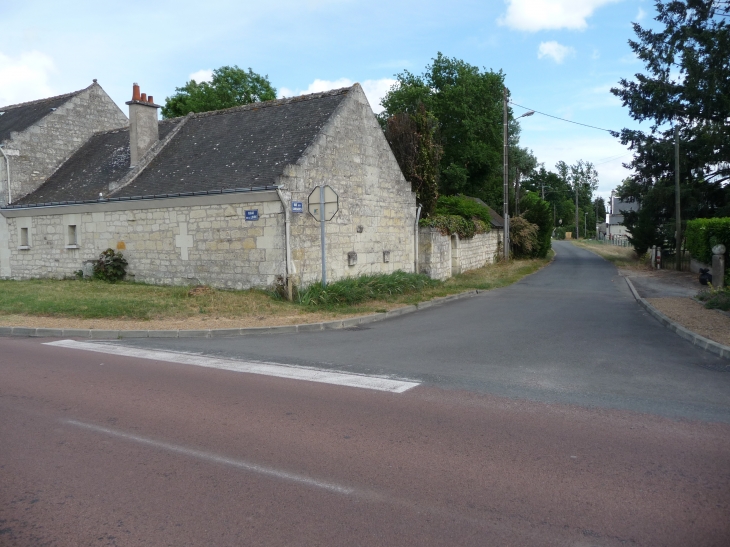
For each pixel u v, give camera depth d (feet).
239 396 20.81
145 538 11.05
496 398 20.48
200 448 15.70
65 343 32.37
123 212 55.26
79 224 58.75
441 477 13.76
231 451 15.48
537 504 12.38
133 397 20.72
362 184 57.62
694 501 12.48
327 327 38.55
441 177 128.88
